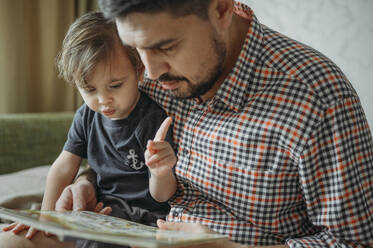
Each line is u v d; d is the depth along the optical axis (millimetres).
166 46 727
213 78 809
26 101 2318
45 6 2289
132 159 1031
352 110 810
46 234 872
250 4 1986
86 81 947
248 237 869
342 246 781
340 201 779
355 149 804
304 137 797
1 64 2188
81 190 1000
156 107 1035
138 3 675
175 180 975
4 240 853
